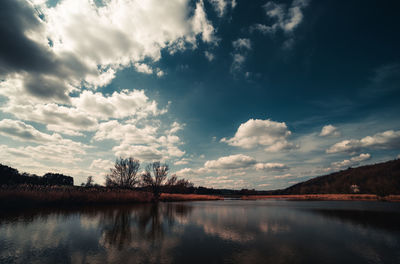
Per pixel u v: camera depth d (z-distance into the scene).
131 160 52.84
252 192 132.38
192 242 10.36
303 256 8.38
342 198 75.75
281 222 17.47
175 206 34.38
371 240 11.20
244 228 14.38
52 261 7.43
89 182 68.00
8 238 10.37
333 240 11.09
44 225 13.73
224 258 8.01
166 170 51.00
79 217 17.52
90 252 8.51
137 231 12.76
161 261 7.59
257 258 8.06
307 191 136.75
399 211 28.06
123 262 7.44
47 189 27.08
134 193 40.22
